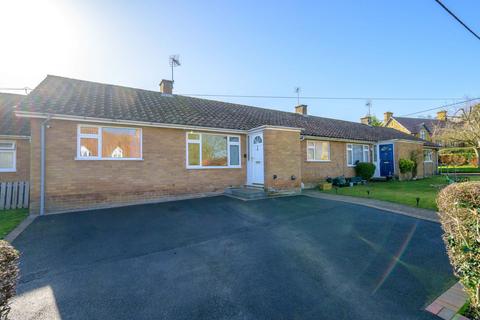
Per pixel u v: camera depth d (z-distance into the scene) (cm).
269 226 615
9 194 925
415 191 1145
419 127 3409
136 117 973
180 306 285
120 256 439
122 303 293
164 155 1028
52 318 267
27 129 1188
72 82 1162
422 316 257
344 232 558
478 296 249
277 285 329
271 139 1113
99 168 890
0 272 190
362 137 1784
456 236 267
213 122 1185
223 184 1179
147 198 980
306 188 1397
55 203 812
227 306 283
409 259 407
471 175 1955
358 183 1529
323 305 281
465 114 2053
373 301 287
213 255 438
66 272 378
